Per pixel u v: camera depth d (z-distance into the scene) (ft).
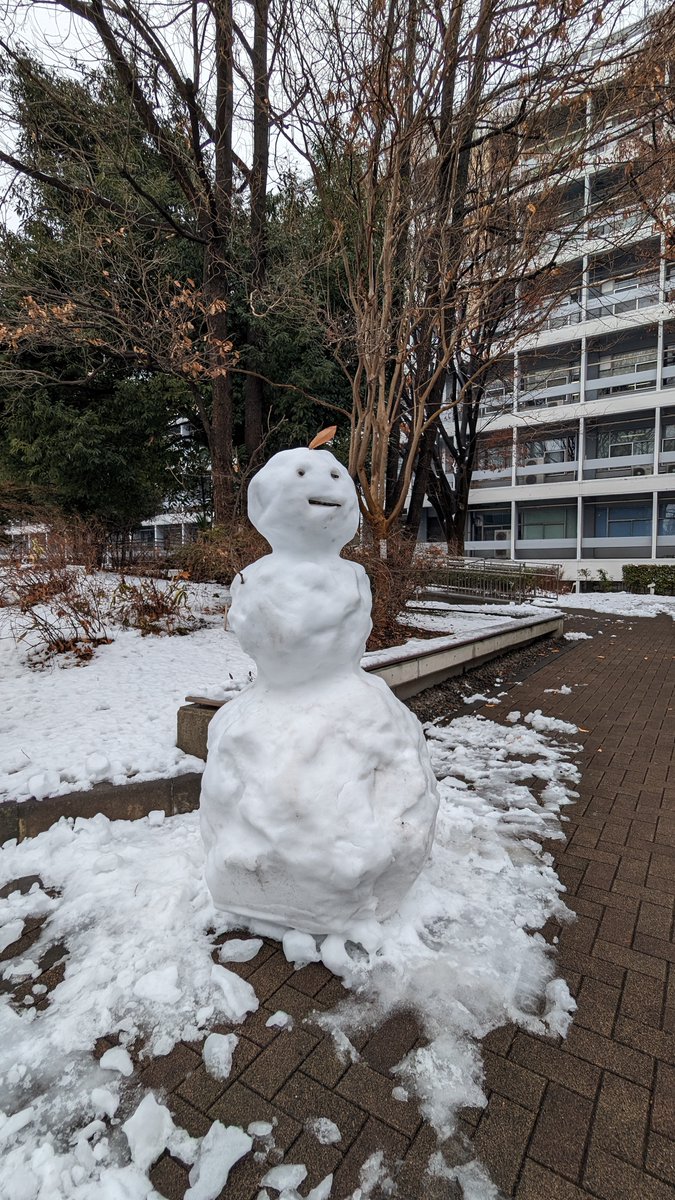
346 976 7.18
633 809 11.99
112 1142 5.32
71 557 25.26
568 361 85.10
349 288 26.13
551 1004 6.84
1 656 20.62
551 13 20.98
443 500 59.41
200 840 10.14
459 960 7.48
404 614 28.81
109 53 26.78
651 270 27.50
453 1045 6.30
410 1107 5.64
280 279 27.94
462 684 21.91
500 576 53.62
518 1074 5.99
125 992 6.97
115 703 16.24
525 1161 5.16
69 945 7.82
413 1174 5.05
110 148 29.66
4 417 40.70
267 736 7.43
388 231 23.94
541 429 81.56
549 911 8.58
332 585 7.82
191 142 29.45
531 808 11.96
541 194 24.86
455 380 54.54
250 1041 6.36
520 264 28.32
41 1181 4.97
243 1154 5.20
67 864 9.62
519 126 27.37
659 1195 4.91
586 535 89.04
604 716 18.62
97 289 27.63
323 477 7.77
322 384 38.91
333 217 25.75
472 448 57.47
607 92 22.97
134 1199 4.84
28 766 12.15
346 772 7.25
